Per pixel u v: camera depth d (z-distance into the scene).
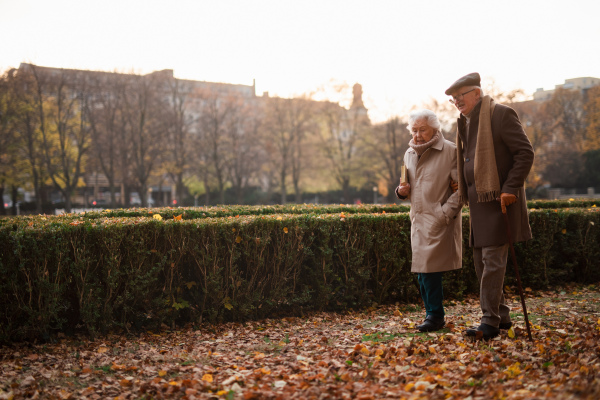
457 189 4.62
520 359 3.45
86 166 48.38
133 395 3.21
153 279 5.00
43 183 43.53
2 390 3.29
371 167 49.88
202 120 50.72
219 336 4.92
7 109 37.72
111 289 4.82
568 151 56.44
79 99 44.16
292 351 4.16
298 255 5.82
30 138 39.28
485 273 4.16
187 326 5.23
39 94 40.06
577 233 7.70
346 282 5.96
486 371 3.21
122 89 43.81
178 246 5.17
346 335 4.67
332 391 3.03
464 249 6.77
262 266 5.64
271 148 51.59
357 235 6.05
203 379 3.43
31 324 4.50
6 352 4.28
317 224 5.88
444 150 4.66
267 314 5.83
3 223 5.05
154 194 73.31
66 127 42.75
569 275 7.93
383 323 5.21
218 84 54.41
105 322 4.81
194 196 61.88
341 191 69.56
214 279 5.30
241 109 52.28
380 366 3.52
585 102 57.12
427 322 4.64
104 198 70.44
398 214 6.45
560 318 4.96
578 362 3.13
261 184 65.56
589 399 2.24
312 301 5.99
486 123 4.13
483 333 4.11
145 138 44.66
